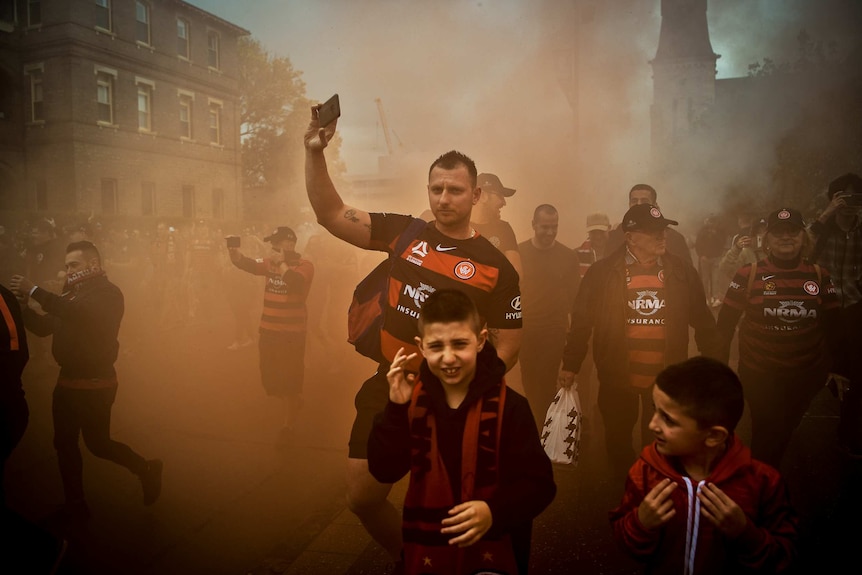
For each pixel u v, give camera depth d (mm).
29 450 5691
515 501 2184
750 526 2092
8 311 3488
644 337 4312
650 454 2299
